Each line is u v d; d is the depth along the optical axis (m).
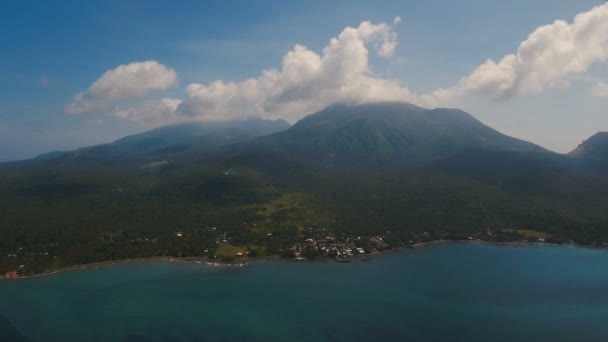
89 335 153.75
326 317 169.38
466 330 159.62
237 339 151.25
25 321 164.38
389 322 165.38
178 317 168.38
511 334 156.75
